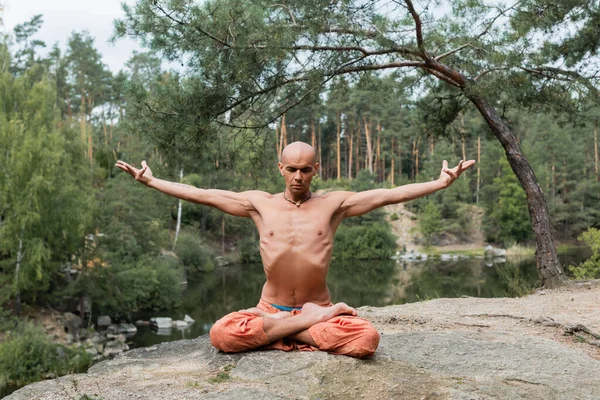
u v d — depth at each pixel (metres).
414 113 16.39
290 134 70.31
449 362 4.41
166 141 11.40
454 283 30.88
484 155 56.88
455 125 16.50
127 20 10.09
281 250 4.57
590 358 4.67
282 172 4.70
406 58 11.90
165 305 27.39
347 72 11.95
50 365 17.58
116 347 20.80
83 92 52.41
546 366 4.35
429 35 11.59
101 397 3.60
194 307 27.83
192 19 9.84
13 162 19.89
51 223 21.08
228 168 12.98
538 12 11.50
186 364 4.50
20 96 22.47
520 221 50.53
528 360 4.50
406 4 10.27
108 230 26.69
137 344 21.25
